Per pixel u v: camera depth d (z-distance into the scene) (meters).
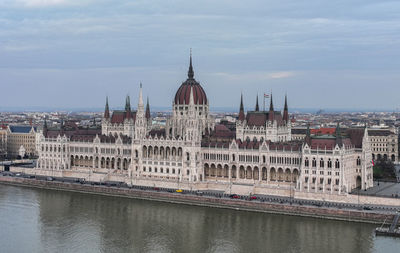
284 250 198.50
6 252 199.00
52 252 199.50
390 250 194.50
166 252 199.12
